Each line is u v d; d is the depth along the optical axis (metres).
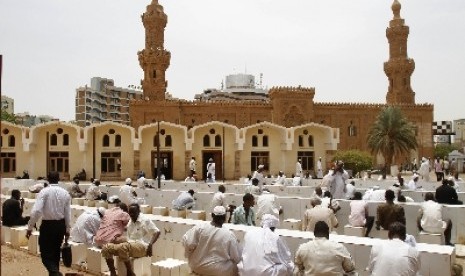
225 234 7.71
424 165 35.41
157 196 22.52
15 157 45.31
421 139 70.75
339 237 8.84
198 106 63.53
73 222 14.08
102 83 143.25
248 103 65.31
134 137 46.91
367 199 15.96
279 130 50.25
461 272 7.93
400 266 6.73
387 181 28.86
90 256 10.69
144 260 10.01
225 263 7.65
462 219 13.48
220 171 49.41
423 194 17.77
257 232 7.64
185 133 48.16
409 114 70.62
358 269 8.22
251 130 49.84
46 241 9.34
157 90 68.25
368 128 68.50
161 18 69.12
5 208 14.10
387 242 7.03
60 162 46.28
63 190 9.55
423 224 12.01
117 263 10.00
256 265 7.36
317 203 11.95
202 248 7.70
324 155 51.25
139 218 9.88
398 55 80.56
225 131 49.53
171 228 10.89
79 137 45.84
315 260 6.89
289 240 8.80
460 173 62.34
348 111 68.19
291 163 50.44
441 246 8.12
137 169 47.00
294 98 65.44
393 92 80.38
